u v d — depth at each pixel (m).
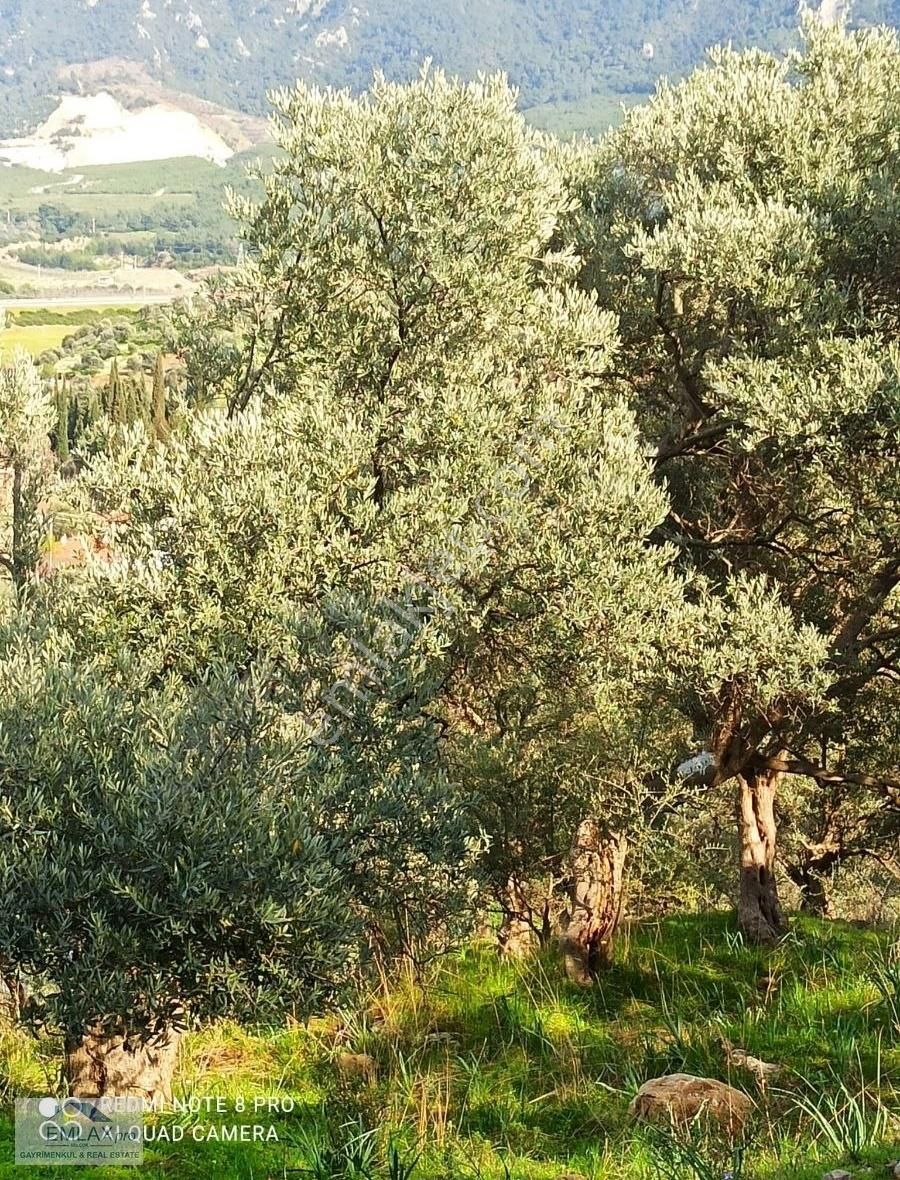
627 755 11.04
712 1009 9.78
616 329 12.44
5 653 9.23
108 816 7.00
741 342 11.54
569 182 14.44
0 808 7.00
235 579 9.60
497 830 10.91
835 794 18.20
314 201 11.74
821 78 12.97
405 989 10.15
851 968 10.28
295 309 11.98
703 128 12.92
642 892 14.06
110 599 9.61
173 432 10.98
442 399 10.49
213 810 7.24
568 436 10.59
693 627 10.45
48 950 6.82
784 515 12.73
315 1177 6.57
